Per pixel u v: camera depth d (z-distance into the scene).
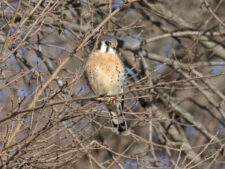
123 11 14.34
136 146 13.49
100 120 10.88
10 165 8.34
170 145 12.95
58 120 8.30
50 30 12.33
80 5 14.15
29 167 8.66
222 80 16.91
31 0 11.16
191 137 17.38
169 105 14.30
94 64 11.71
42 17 8.99
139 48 14.30
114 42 11.92
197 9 18.44
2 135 8.87
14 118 8.62
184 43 17.12
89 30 9.78
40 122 9.35
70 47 12.33
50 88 8.88
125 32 13.63
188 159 13.22
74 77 8.55
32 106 8.32
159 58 14.32
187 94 15.36
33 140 8.34
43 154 8.66
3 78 9.16
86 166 12.21
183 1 18.22
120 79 11.89
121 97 11.62
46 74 10.58
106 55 11.80
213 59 16.59
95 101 8.49
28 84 10.29
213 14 13.67
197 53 15.32
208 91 15.78
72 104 9.58
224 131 16.89
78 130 9.02
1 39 11.51
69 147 9.08
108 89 11.88
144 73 13.55
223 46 15.80
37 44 12.05
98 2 13.12
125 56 14.55
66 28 12.37
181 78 14.36
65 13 13.86
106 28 13.25
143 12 15.24
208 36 15.24
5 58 8.65
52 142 9.00
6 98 9.90
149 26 16.62
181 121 15.99
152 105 13.75
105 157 13.29
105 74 11.72
